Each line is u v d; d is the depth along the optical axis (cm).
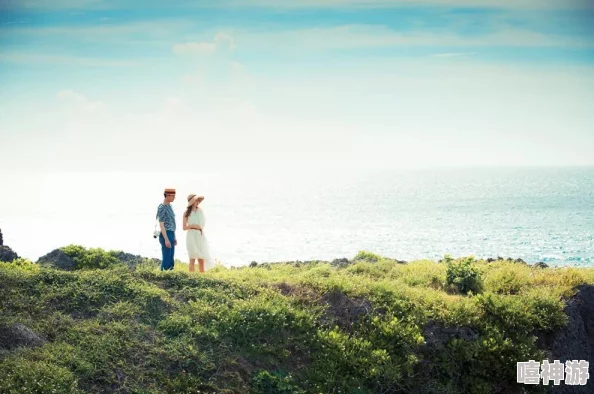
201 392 1338
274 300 1672
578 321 1850
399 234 6738
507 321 1717
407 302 1755
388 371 1527
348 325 1659
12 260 2069
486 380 1612
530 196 13550
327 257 5072
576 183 19738
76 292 1587
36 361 1281
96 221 8550
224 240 6362
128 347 1398
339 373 1517
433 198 13512
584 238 6112
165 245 1970
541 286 2002
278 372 1464
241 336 1522
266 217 9469
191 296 1670
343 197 14712
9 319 1399
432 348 1634
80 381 1273
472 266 2075
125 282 1672
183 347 1438
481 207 10650
